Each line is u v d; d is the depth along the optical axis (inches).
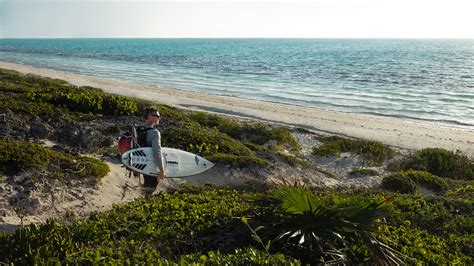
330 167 644.7
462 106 1413.6
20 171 382.9
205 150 544.4
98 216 321.1
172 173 366.3
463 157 682.2
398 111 1302.9
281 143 724.7
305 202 260.8
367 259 269.0
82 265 237.0
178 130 582.6
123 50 6333.7
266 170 514.0
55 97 644.1
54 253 236.2
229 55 4857.3
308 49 7160.4
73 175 403.5
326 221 261.1
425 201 426.3
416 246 305.6
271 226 279.4
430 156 669.9
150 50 6407.5
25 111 557.9
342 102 1467.8
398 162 666.2
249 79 2194.9
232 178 486.9
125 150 331.3
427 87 1941.4
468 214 410.6
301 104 1414.9
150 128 332.2
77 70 2618.1
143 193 422.3
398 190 518.0
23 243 239.1
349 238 281.3
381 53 5625.0
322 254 258.1
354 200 276.5
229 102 1350.9
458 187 561.3
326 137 820.6
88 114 618.5
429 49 7401.6
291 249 263.9
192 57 4370.1
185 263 223.6
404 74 2583.7
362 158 681.6
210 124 798.5
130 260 244.2
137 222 304.3
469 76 2490.2
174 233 286.7
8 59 3634.4
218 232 293.0
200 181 468.8
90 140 509.0
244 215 312.0
